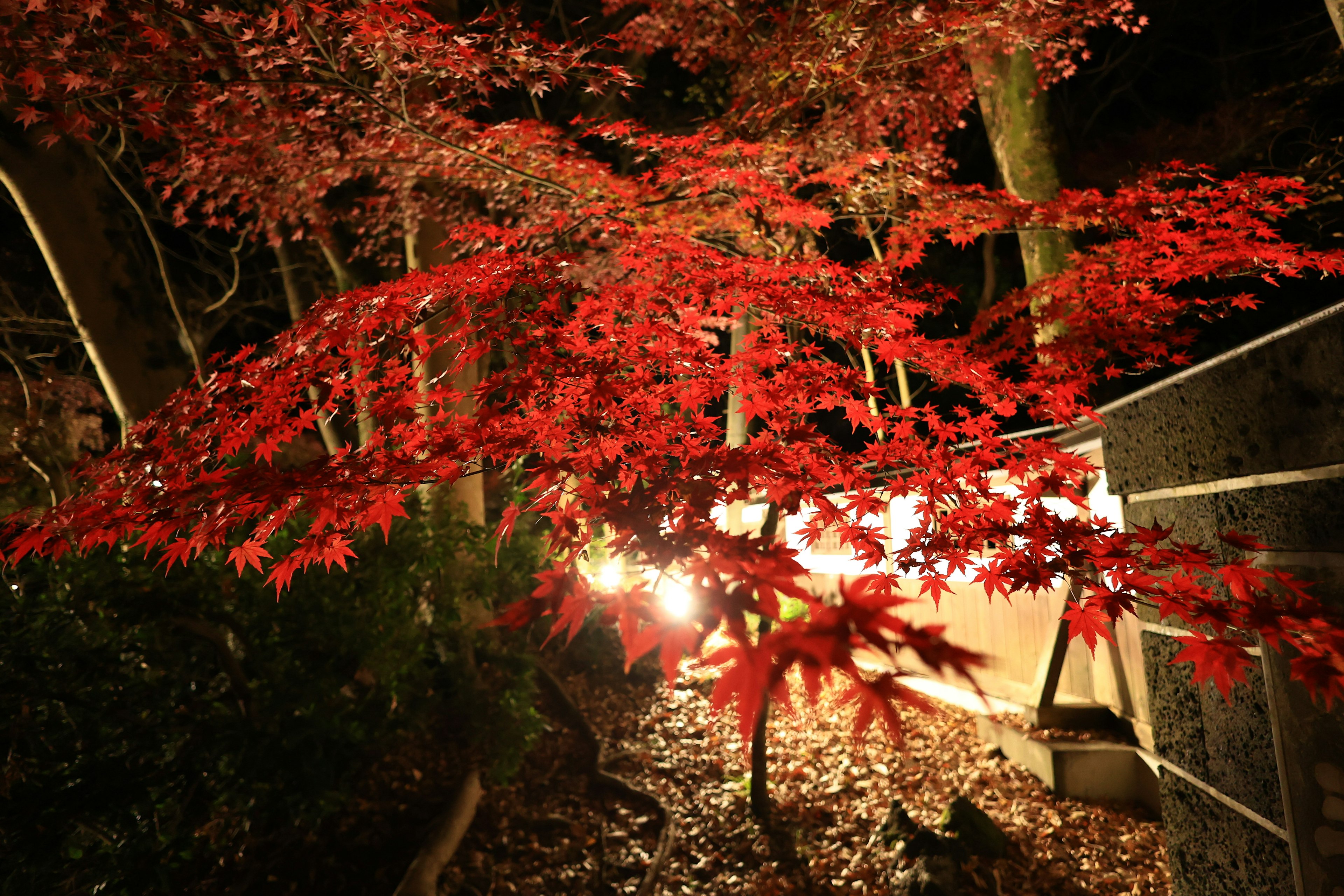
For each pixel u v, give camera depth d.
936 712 1.33
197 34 4.02
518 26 4.04
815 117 6.54
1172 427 3.15
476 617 7.82
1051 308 4.42
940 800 5.96
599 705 8.31
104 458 2.89
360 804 5.61
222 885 4.81
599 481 2.45
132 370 7.16
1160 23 12.91
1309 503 2.38
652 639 1.68
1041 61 7.43
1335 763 2.27
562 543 2.51
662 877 5.40
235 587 5.19
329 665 5.34
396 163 5.57
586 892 5.25
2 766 4.21
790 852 5.50
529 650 8.49
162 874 4.27
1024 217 4.61
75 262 6.91
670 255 3.34
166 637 5.02
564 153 5.51
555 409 2.77
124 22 3.64
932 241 5.15
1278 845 2.61
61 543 2.59
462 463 2.72
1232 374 2.74
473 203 8.55
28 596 4.66
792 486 2.81
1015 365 6.36
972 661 1.26
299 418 2.88
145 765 4.52
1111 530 3.08
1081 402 4.71
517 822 5.93
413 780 5.99
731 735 7.46
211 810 4.74
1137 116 14.28
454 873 5.17
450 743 6.50
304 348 2.92
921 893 4.63
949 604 8.58
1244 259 3.74
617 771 6.91
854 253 13.48
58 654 4.43
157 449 2.80
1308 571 2.39
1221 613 2.24
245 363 3.16
